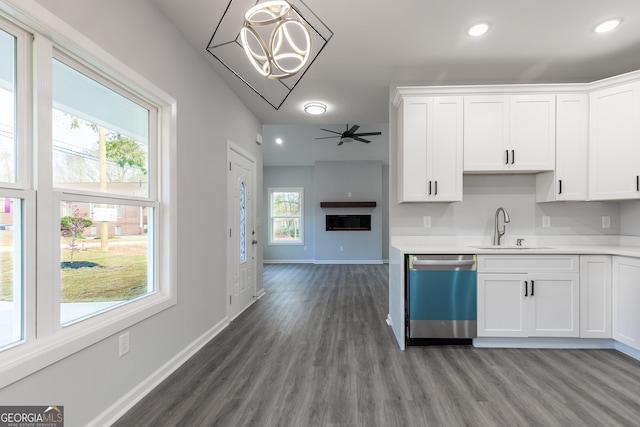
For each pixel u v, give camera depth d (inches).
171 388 83.5
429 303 109.2
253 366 96.3
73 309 65.7
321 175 339.3
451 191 117.0
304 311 157.3
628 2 84.7
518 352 105.6
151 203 88.2
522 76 128.4
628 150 108.5
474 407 74.6
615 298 103.7
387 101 155.4
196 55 109.0
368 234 337.1
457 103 117.2
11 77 53.6
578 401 76.7
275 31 56.7
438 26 95.5
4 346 51.7
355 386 84.5
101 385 67.4
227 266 136.9
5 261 52.7
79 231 67.4
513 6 86.6
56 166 62.1
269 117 181.8
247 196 166.6
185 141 101.5
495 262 108.2
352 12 88.8
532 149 116.0
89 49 63.3
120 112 79.5
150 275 90.5
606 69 123.0
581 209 128.3
